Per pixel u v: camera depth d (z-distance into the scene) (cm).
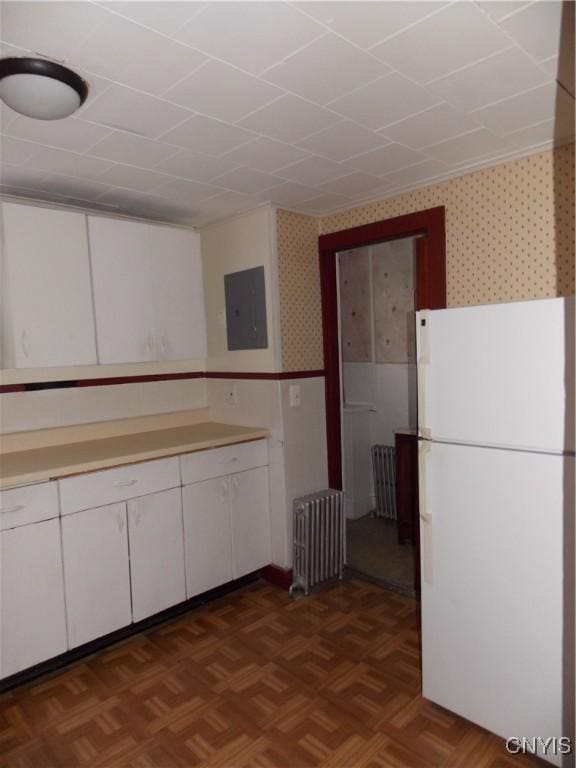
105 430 302
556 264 221
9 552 211
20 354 246
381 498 401
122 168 231
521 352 163
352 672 224
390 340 392
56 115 160
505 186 234
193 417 343
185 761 179
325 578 306
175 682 221
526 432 163
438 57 152
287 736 189
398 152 224
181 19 130
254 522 303
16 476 211
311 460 316
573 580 157
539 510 162
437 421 185
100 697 213
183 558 269
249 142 208
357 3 126
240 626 265
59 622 225
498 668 176
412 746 182
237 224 309
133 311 290
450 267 257
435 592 191
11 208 242
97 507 237
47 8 123
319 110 183
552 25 138
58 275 258
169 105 175
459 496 181
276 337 296
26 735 194
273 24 133
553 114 191
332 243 310
